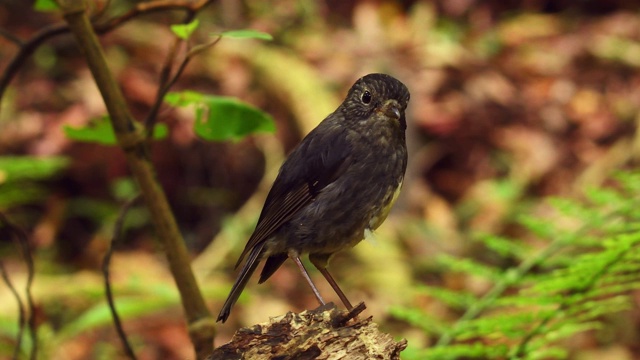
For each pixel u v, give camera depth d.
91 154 14.03
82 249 14.14
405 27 16.11
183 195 14.73
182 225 14.64
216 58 15.16
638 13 17.23
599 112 15.17
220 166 14.80
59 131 14.05
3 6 15.89
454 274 11.61
